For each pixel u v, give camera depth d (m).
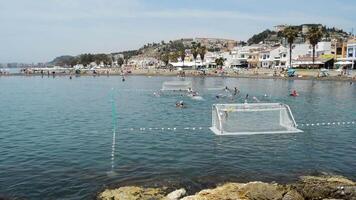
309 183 21.23
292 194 18.80
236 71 163.25
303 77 124.44
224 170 24.88
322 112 52.69
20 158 27.81
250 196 18.81
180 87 92.06
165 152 29.56
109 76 184.62
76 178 23.23
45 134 36.91
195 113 51.84
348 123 43.31
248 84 110.50
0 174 24.02
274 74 137.62
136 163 26.44
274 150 30.16
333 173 24.31
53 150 30.22
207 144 32.22
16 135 36.38
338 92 82.06
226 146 31.48
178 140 33.94
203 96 76.88
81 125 42.19
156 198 19.31
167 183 22.34
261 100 68.75
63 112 53.59
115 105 62.16
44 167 25.53
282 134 36.03
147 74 187.38
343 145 32.09
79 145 32.03
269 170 24.92
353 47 138.50
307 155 28.75
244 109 38.91
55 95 81.75
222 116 39.41
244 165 26.03
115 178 23.23
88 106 61.06
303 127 40.56
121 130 39.09
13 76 187.75
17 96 79.38
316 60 150.50
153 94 82.56
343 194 19.30
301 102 65.00
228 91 87.25
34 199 20.05
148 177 23.42
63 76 187.88
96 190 21.25
